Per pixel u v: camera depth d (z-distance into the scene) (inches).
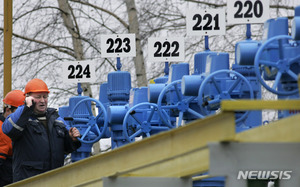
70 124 986.7
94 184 524.1
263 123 706.8
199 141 394.3
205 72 695.7
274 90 553.9
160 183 484.1
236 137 374.6
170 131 419.5
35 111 799.7
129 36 978.1
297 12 555.8
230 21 764.0
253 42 634.8
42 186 623.5
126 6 1904.5
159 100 743.1
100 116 999.6
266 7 762.8
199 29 830.5
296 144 363.3
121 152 485.4
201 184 698.2
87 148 992.2
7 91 1190.9
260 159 365.1
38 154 788.0
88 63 1061.1
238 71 674.8
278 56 566.6
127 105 904.9
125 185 487.8
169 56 938.7
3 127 783.1
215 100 660.7
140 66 1856.5
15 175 793.6
